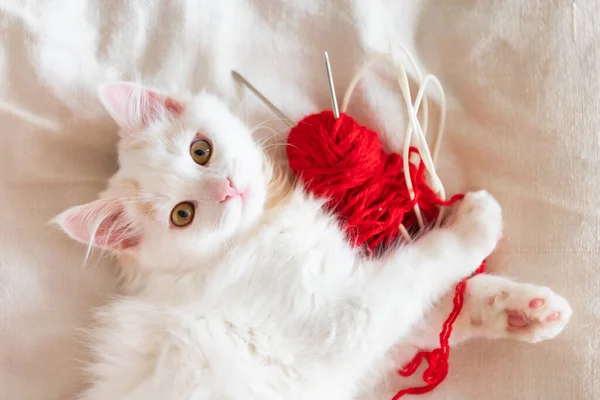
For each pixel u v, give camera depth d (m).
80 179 0.62
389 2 0.63
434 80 0.60
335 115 0.60
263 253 0.59
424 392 0.61
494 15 0.61
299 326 0.58
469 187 0.63
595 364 0.59
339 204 0.61
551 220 0.60
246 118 0.63
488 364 0.61
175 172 0.57
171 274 0.60
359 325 0.57
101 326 0.61
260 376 0.59
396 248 0.61
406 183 0.60
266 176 0.61
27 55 0.60
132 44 0.62
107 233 0.58
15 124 0.60
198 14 0.62
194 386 0.58
